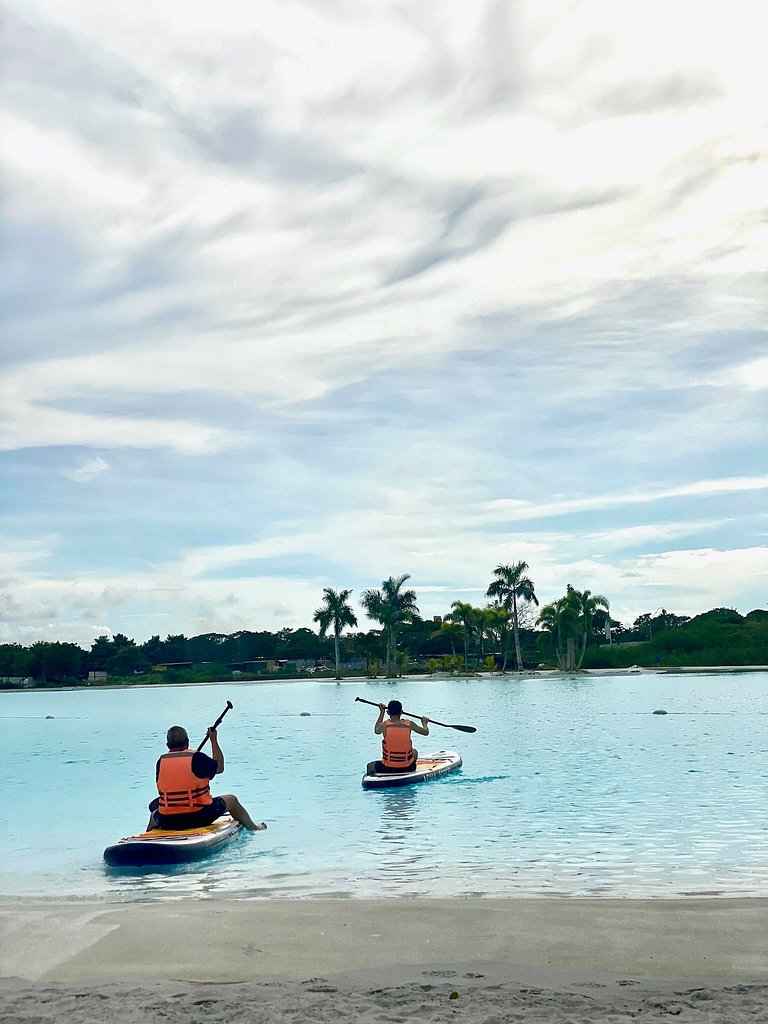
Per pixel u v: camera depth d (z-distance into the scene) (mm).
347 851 10188
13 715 48188
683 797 13617
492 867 9172
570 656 89562
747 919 6484
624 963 5484
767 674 71438
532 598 92188
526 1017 4410
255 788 15898
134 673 132000
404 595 91500
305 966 5555
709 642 98000
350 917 6750
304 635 137875
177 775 10875
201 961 5711
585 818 11992
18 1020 4551
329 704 49531
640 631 128000
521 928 6332
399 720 16359
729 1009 4480
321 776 17562
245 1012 4562
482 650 102938
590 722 29297
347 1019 4430
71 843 11414
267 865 9562
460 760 17859
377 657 95062
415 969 5422
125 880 9164
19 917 6887
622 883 8336
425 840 10734
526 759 19125
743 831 10805
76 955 5891
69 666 122938
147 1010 4641
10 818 13531
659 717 30688
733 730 25359
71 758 23453
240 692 78812
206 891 8469
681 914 6691
